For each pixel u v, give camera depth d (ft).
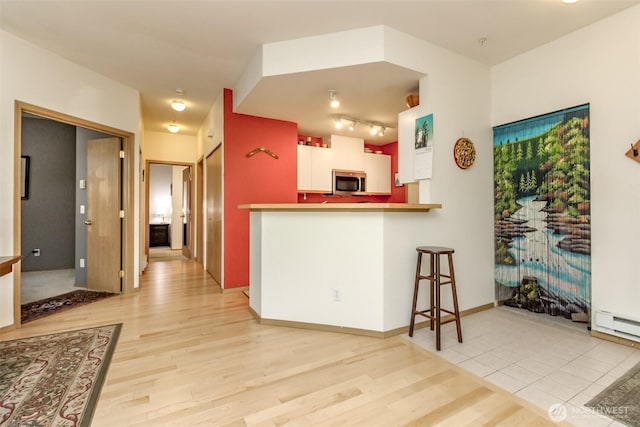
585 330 9.10
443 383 6.32
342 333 8.91
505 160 11.01
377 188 18.43
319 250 9.16
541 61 9.96
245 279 13.88
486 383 6.32
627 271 8.25
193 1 7.70
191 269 18.61
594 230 8.86
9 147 9.17
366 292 8.71
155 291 13.53
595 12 8.29
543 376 6.59
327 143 17.34
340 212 8.96
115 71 11.75
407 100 10.91
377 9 8.02
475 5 7.89
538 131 10.08
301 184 15.74
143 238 18.86
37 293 13.11
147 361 7.22
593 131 8.86
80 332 8.91
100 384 6.26
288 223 9.46
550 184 9.85
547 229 9.96
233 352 7.70
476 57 10.64
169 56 10.62
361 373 6.71
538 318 10.11
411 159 10.36
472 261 10.73
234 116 13.61
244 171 13.84
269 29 8.96
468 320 9.98
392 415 5.35
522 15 8.36
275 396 5.89
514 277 10.88
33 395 5.88
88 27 8.87
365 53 8.84
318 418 5.28
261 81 10.14
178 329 9.20
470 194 10.68
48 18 8.43
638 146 8.02
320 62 9.25
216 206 15.05
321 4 7.82
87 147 13.80
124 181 13.23
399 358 7.39
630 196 8.20
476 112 10.86
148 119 17.94
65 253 18.72
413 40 9.29
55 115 10.46
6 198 9.07
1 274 6.63
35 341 8.29
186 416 5.32
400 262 8.92
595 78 8.79
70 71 10.90
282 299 9.50
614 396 5.88
